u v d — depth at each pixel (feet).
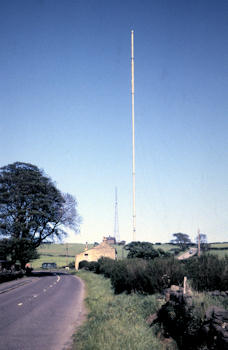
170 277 49.70
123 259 86.94
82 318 44.34
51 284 110.11
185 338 25.58
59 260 419.95
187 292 31.86
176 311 29.58
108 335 29.71
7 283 116.26
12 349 27.20
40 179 176.45
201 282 41.37
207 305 27.14
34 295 72.74
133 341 27.37
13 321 40.06
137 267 60.70
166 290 43.55
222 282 39.65
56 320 42.04
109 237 433.07
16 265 177.88
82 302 62.80
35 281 127.65
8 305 54.85
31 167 179.63
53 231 181.27
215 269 41.06
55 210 174.70
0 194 161.89
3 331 34.14
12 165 172.86
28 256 173.27
